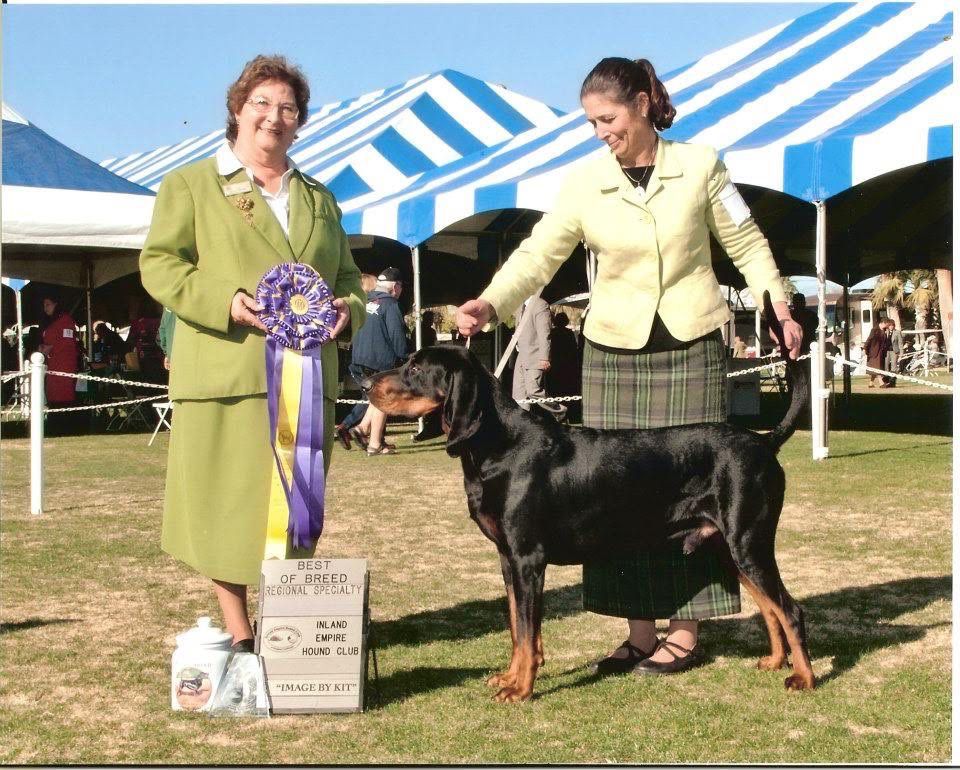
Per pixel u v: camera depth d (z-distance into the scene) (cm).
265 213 417
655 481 384
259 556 413
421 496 882
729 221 427
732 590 418
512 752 333
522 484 378
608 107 404
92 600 537
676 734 348
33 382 797
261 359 411
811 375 1090
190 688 373
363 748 338
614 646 456
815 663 424
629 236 411
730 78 1418
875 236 1911
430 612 516
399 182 1619
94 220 1306
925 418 1642
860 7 1454
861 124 1057
